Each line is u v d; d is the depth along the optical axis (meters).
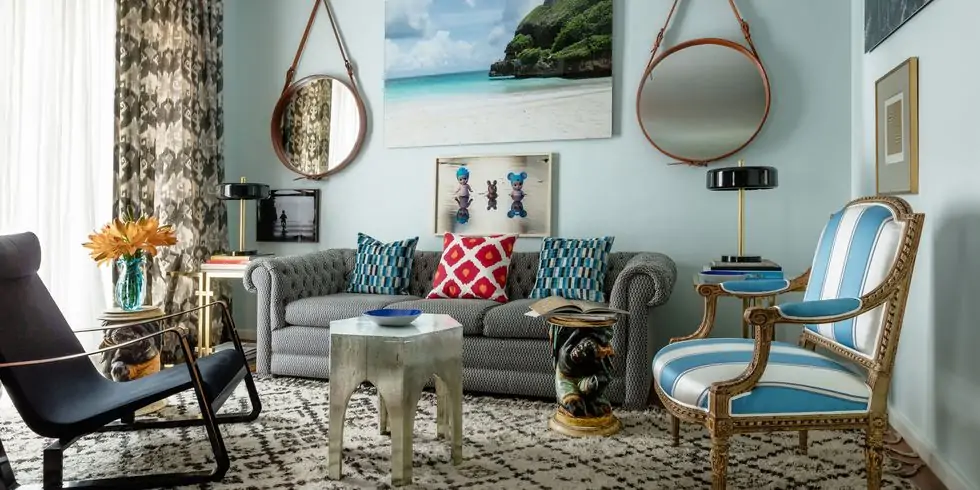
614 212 3.92
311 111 4.48
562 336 2.64
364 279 3.92
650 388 3.34
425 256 4.02
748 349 2.09
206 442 2.50
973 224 1.97
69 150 3.45
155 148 3.92
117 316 2.88
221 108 4.46
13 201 3.19
